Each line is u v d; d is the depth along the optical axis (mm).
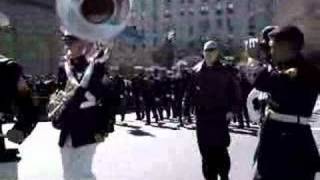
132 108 24000
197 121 6996
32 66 35156
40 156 10000
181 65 19812
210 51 6863
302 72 3768
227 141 6934
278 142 3828
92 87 4832
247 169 8484
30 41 34375
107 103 4898
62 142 4914
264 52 3973
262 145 3912
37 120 3729
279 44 3764
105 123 4926
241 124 15539
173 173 8422
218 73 6840
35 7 33750
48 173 8344
